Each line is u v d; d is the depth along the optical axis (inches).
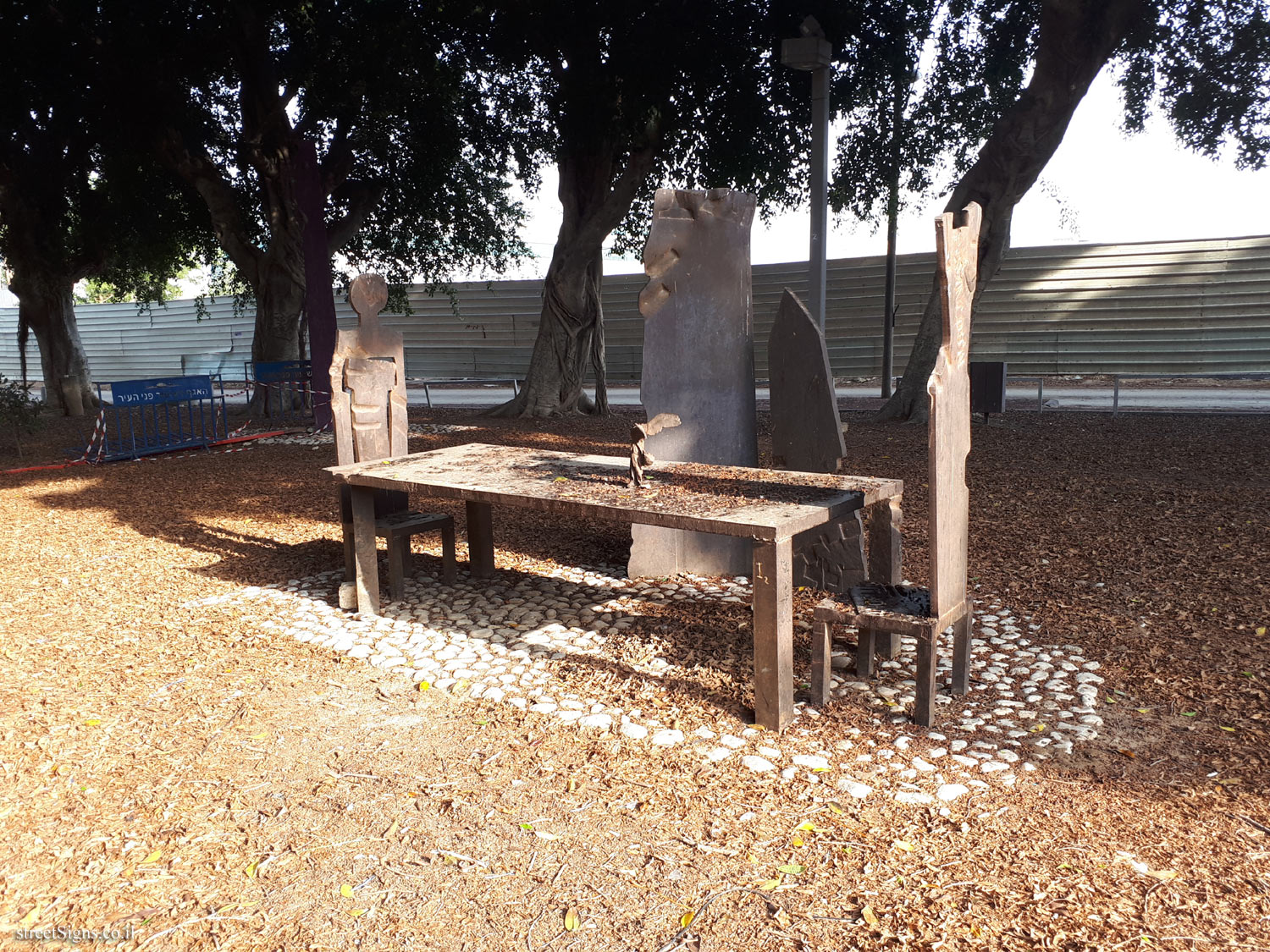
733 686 159.9
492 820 119.7
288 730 147.6
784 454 218.7
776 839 113.4
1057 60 458.0
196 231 712.4
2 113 551.5
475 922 99.6
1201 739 136.6
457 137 610.5
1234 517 268.5
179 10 515.2
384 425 229.8
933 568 138.5
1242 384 755.4
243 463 448.8
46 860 112.2
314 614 208.4
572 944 95.8
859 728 143.8
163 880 107.9
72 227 749.9
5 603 219.9
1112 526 265.0
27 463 463.8
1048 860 107.3
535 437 508.4
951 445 141.2
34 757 138.8
